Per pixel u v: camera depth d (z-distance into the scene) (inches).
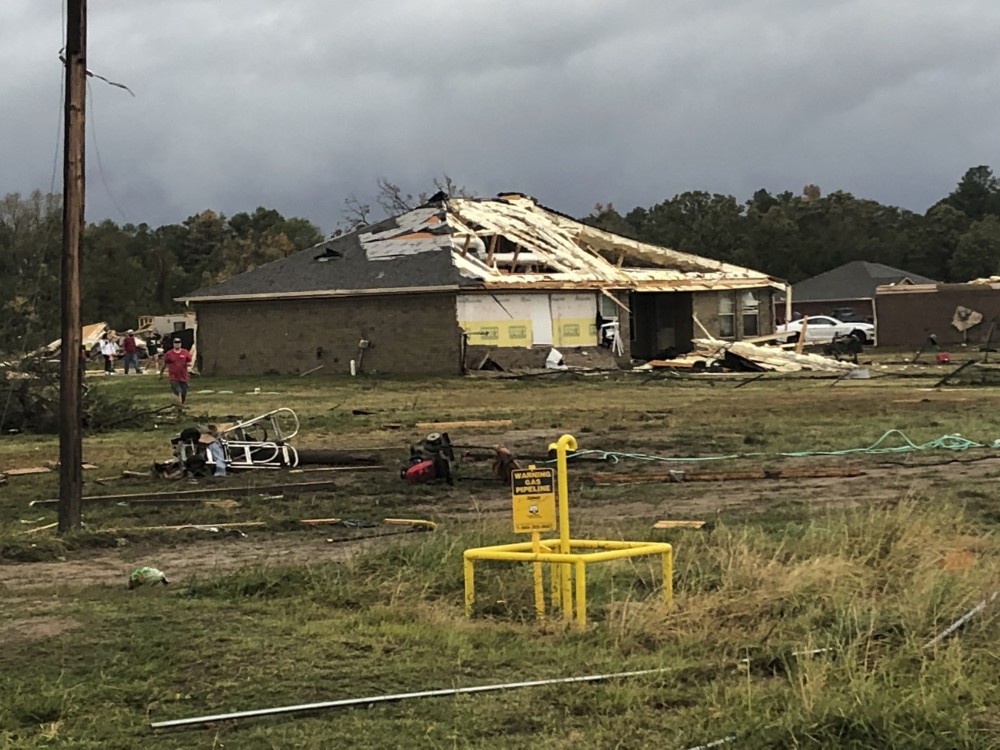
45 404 1038.4
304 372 1894.7
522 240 2054.6
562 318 1910.7
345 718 265.4
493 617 369.4
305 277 1920.5
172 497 645.3
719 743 245.3
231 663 306.8
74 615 359.6
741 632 331.9
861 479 666.2
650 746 246.5
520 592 389.1
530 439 917.2
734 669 298.8
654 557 433.1
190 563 476.7
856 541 437.7
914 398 1233.4
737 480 676.1
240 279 1985.7
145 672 299.3
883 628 322.7
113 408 1069.1
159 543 524.7
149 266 4227.4
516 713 267.3
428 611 367.2
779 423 986.7
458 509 605.3
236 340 1963.6
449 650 321.1
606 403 1252.5
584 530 502.0
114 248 3878.0
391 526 556.1
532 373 1748.3
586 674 297.4
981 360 1979.6
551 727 258.7
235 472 750.5
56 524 573.3
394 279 1811.0
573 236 2237.9
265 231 4559.5
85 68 535.2
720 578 390.6
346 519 574.9
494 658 313.6
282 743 249.8
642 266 2336.4
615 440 890.7
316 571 423.2
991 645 307.4
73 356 538.0
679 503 598.9
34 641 327.9
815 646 306.2
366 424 1046.4
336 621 356.5
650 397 1332.4
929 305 2618.1
